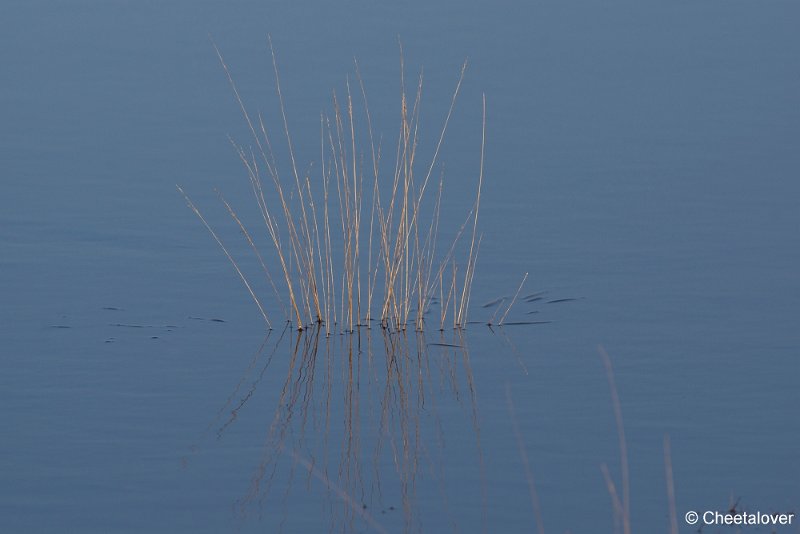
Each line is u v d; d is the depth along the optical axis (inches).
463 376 1183.6
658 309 1317.7
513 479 992.9
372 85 2017.7
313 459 1027.9
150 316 1309.1
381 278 1411.2
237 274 1417.3
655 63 2140.7
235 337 1268.5
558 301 1344.7
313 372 1193.4
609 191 1643.7
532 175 1696.6
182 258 1455.5
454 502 959.0
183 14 2362.2
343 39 2219.5
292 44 2198.6
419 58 2130.9
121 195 1632.6
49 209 1583.4
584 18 2352.4
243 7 2396.7
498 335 1273.4
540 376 1178.0
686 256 1450.5
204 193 1641.2
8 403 1116.5
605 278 1397.6
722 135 1839.3
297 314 1289.4
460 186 1658.5
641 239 1499.8
